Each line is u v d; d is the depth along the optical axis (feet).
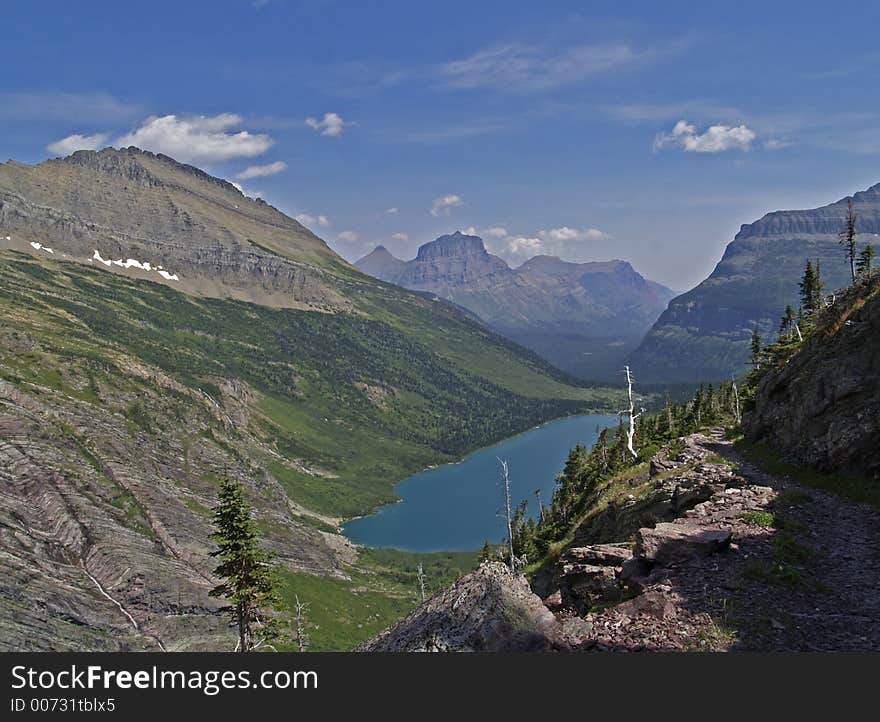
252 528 144.05
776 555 64.28
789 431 119.65
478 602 50.57
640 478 148.05
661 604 54.44
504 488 216.13
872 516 79.51
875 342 107.14
